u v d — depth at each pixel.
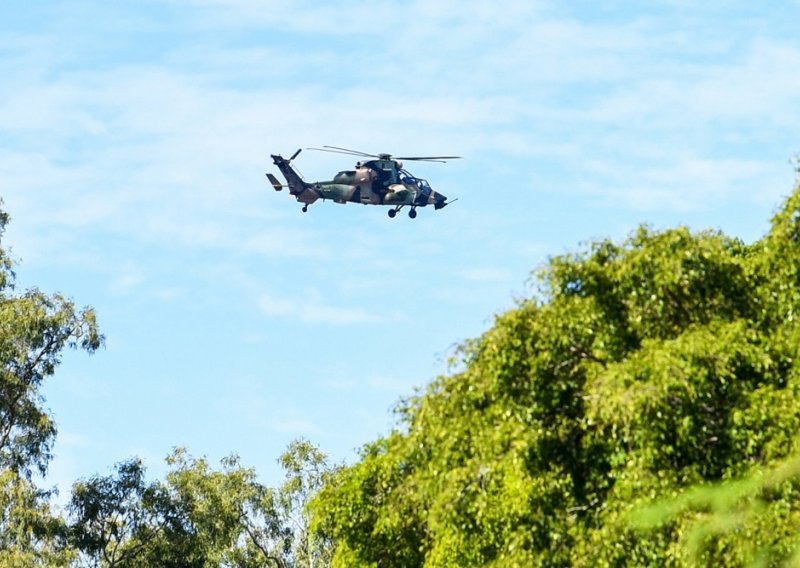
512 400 76.19
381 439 98.44
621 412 70.19
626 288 76.50
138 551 196.38
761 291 77.38
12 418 178.25
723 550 66.31
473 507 76.69
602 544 70.50
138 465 198.75
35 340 178.75
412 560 92.75
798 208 77.50
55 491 183.50
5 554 164.75
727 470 68.88
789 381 71.38
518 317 76.56
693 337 71.62
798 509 66.69
